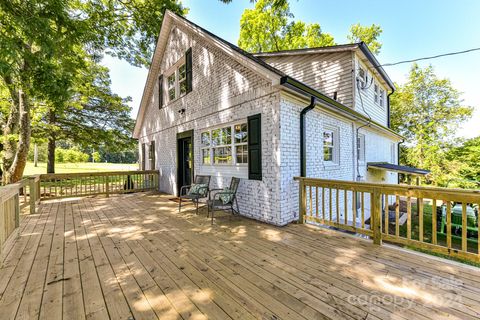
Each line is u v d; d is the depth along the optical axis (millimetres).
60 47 5465
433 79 16469
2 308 1877
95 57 10492
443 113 16219
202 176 5934
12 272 2508
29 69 4547
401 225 7426
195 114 6656
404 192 2938
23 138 7727
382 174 10031
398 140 12617
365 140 8172
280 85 3957
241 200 5098
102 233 3855
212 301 1952
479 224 2377
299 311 1808
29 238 3623
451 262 2615
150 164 10219
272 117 4301
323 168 5496
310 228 4055
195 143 6688
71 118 13445
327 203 5680
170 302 1944
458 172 13539
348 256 2852
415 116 16953
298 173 4594
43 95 4805
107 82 13844
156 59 8859
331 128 6047
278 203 4195
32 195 5305
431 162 14656
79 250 3125
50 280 2332
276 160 4227
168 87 8625
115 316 1776
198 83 6500
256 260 2758
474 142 13984
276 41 15797
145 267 2602
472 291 2047
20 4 4191
